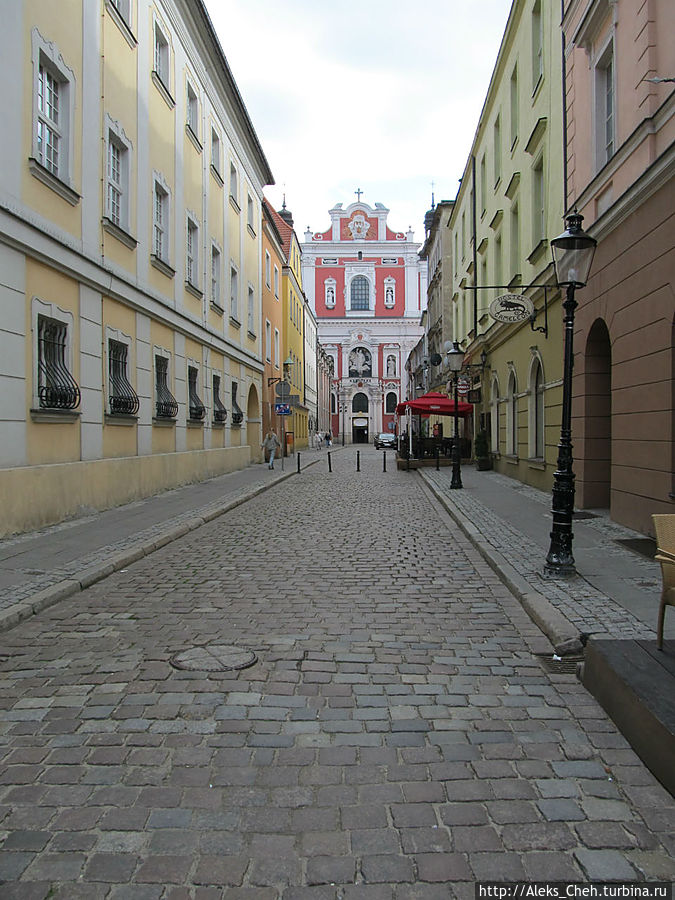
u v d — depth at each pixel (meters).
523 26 17.06
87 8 11.89
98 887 2.53
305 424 54.56
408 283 90.62
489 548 8.88
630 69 9.41
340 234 91.44
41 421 10.34
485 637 5.50
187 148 18.56
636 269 9.19
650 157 8.77
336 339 90.62
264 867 2.64
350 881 2.56
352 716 3.98
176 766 3.40
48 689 4.41
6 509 9.34
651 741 3.34
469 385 25.11
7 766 3.40
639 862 2.66
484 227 23.92
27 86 9.81
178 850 2.74
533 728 3.83
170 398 16.92
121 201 13.97
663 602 4.29
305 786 3.22
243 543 10.09
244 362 26.50
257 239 29.86
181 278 17.86
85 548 8.91
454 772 3.34
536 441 17.25
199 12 18.61
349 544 9.98
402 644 5.32
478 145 24.84
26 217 9.71
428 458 29.61
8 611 5.95
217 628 5.75
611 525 10.02
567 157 12.51
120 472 13.42
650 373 8.81
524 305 14.84
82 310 11.74
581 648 5.07
